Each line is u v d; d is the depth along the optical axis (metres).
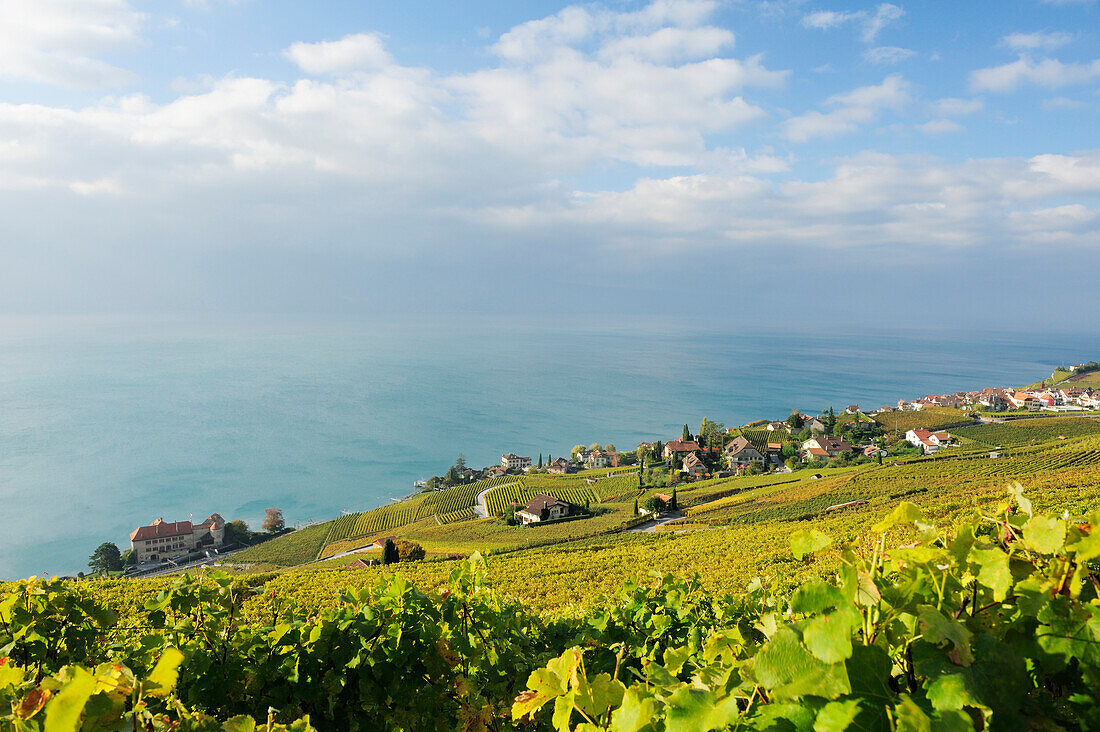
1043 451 93.06
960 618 1.86
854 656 1.57
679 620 6.39
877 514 51.38
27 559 122.56
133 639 5.18
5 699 2.60
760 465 129.00
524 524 102.75
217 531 122.88
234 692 4.62
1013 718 1.48
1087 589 1.81
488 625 5.44
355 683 4.86
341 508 162.12
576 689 2.13
